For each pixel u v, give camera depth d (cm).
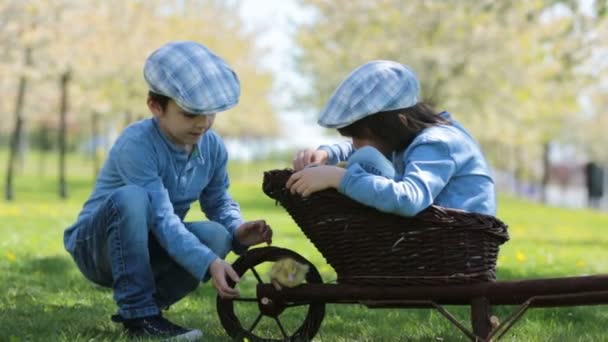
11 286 764
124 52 3494
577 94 3634
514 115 3628
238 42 4647
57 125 7056
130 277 502
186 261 486
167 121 505
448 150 454
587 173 5538
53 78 3619
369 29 3356
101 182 540
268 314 493
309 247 1237
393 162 475
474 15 3209
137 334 505
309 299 477
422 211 434
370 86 462
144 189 506
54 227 1562
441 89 3328
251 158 9819
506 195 5794
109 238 504
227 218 559
